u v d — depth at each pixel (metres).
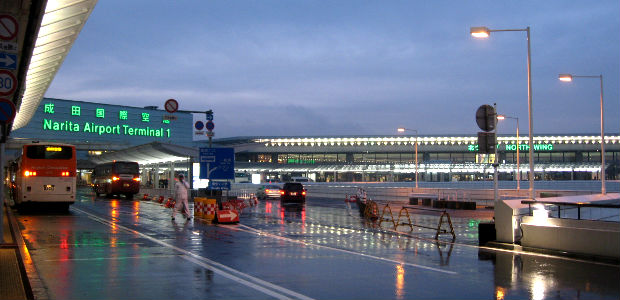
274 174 118.69
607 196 22.42
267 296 9.52
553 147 116.38
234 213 25.53
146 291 9.92
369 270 12.27
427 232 21.45
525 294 9.70
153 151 47.38
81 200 50.97
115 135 99.88
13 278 10.69
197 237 19.23
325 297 9.45
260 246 16.69
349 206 41.31
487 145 17.89
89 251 15.36
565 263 13.20
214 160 34.84
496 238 16.62
